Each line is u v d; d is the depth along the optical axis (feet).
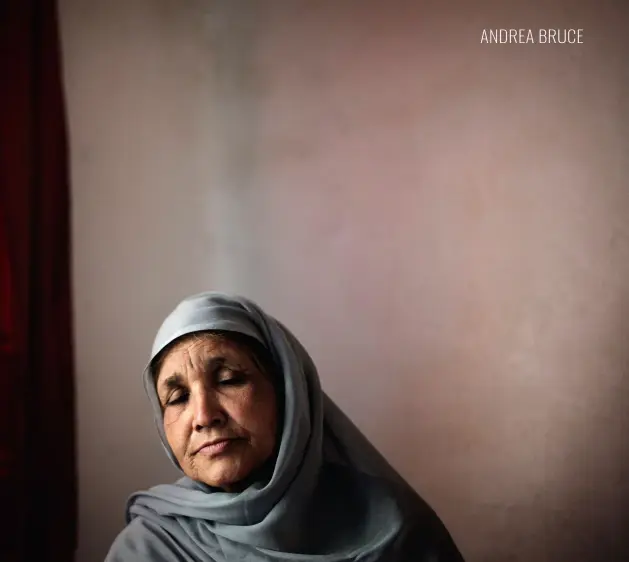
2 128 4.10
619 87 4.17
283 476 3.08
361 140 4.79
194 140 5.08
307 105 4.93
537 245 4.30
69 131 4.94
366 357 4.64
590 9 4.28
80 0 5.05
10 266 4.02
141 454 4.81
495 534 4.22
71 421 4.35
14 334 4.00
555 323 4.21
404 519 3.30
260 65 5.04
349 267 4.74
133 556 3.06
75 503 4.34
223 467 3.03
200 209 5.04
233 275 4.95
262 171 4.98
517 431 4.24
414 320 4.56
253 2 5.08
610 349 4.05
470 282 4.45
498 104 4.47
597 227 4.15
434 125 4.62
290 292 4.84
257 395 3.14
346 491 3.42
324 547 3.22
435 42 4.65
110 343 4.89
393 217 4.67
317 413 3.36
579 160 4.23
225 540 3.08
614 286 4.07
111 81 5.06
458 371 4.42
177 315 3.28
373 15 4.82
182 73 5.13
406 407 4.53
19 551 3.92
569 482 4.07
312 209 4.86
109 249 4.96
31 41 4.31
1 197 4.06
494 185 4.43
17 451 3.95
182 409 3.15
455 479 4.36
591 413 4.06
